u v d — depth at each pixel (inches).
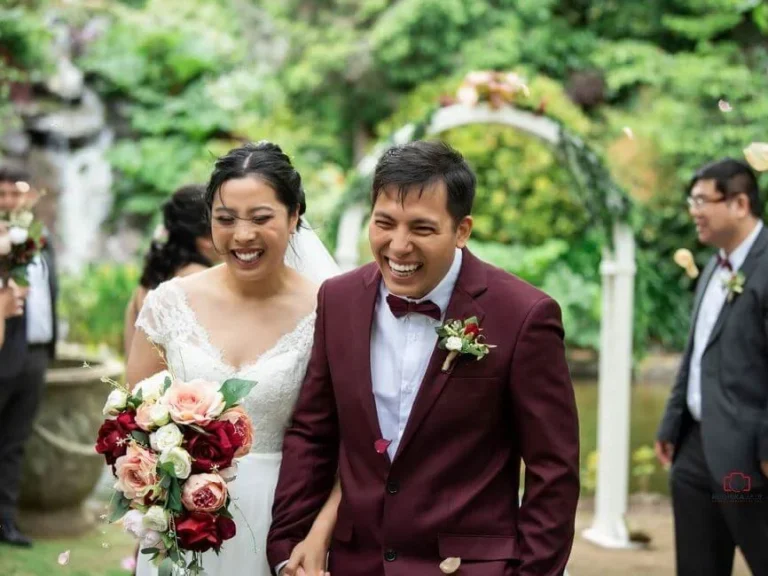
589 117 452.8
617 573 183.2
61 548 189.6
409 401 87.4
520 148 424.5
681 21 453.1
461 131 425.7
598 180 192.2
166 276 136.0
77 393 202.5
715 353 132.0
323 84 471.2
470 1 459.8
